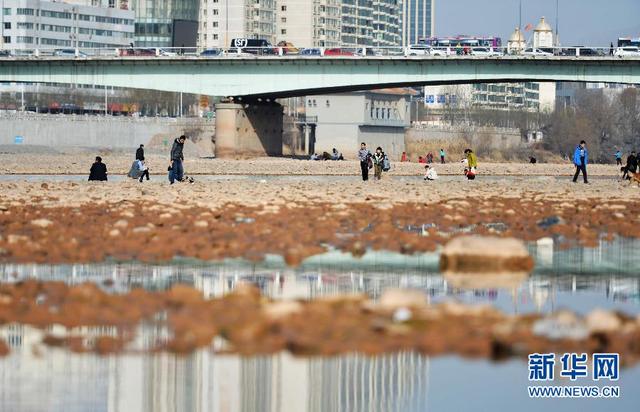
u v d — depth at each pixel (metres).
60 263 78.81
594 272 77.44
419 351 48.72
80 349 50.41
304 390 45.38
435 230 105.94
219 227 101.19
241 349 49.56
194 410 43.00
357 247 89.06
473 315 54.06
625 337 49.84
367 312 54.66
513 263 78.00
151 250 85.12
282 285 69.56
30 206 125.00
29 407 43.25
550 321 51.94
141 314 56.94
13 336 52.62
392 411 44.12
